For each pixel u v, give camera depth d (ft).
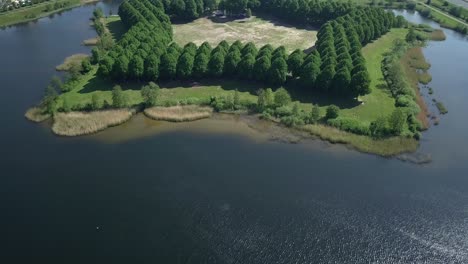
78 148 387.55
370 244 293.84
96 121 417.49
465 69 572.10
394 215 318.45
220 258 280.31
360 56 487.61
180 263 276.21
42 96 469.57
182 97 463.01
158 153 382.22
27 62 552.00
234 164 369.50
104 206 321.52
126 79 485.97
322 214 317.83
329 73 458.09
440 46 648.38
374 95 475.72
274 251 286.46
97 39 618.44
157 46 505.66
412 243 295.48
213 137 406.82
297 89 481.46
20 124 422.41
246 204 325.42
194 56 497.87
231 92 473.26
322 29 571.69
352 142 397.80
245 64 483.51
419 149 396.78
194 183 345.72
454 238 300.20
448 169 373.20
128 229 301.84
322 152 388.37
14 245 288.10
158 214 314.96
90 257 279.49
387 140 400.67
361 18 605.31
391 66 525.75
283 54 490.49
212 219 311.47
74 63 540.11
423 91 509.35
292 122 422.41
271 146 395.55
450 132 427.33
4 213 314.35
